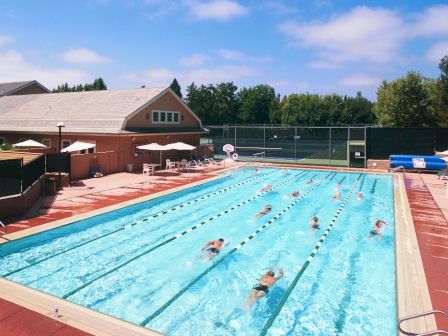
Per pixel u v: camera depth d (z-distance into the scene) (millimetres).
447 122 42406
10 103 37250
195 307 8039
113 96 32000
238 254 11266
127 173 26438
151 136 29625
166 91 31312
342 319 7562
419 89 50531
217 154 41969
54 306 7492
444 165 26906
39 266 10031
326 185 23156
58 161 20406
